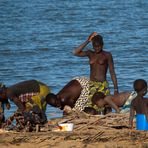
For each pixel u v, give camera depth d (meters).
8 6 130.00
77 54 24.97
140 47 57.03
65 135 20.03
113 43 61.12
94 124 21.47
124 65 46.00
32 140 19.83
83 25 84.19
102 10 112.69
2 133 20.53
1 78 41.94
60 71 43.88
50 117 27.98
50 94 23.59
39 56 52.19
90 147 19.27
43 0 141.38
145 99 21.00
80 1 137.12
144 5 125.19
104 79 24.59
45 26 84.12
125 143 19.52
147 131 20.38
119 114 22.45
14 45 61.41
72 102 24.20
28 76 42.28
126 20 90.88
